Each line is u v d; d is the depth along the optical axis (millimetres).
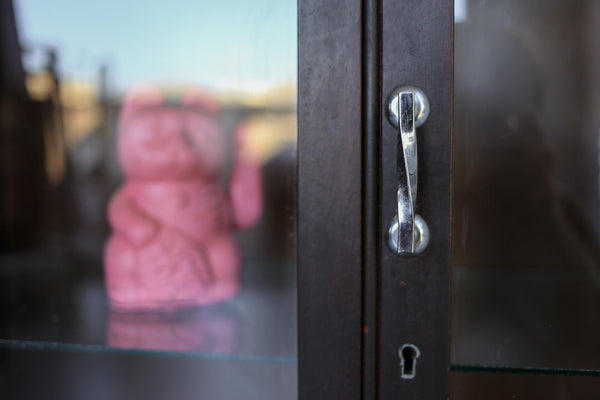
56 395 551
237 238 599
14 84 670
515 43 527
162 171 566
